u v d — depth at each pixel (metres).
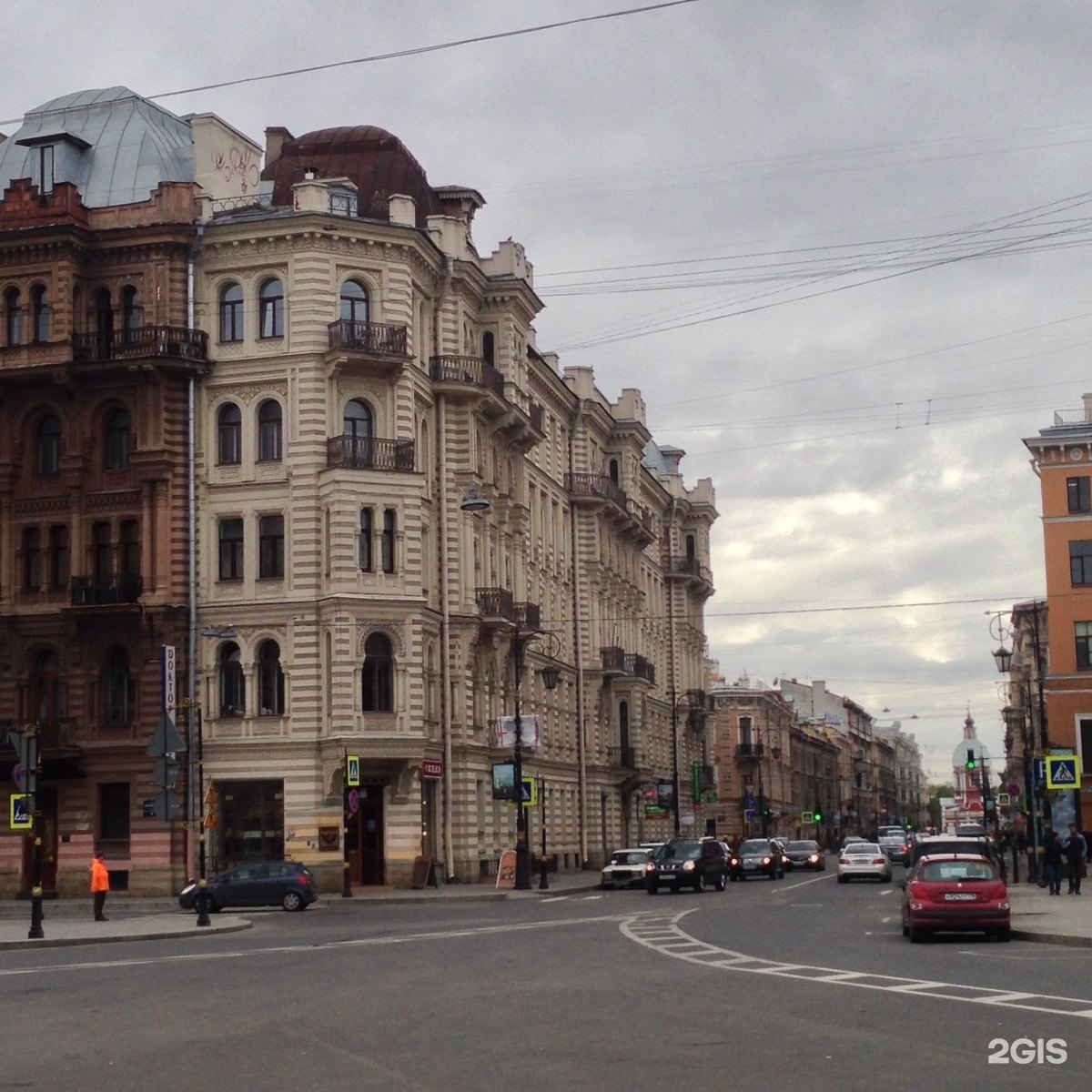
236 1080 14.81
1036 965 25.70
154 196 60.53
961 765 70.94
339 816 57.91
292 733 58.50
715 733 157.50
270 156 71.06
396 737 58.31
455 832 64.38
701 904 50.75
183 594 59.50
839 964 26.14
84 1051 16.95
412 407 61.25
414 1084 14.35
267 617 59.12
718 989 21.97
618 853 67.69
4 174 64.25
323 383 59.50
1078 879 49.88
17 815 36.25
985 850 36.12
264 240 59.81
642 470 100.81
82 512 60.44
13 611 60.72
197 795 57.28
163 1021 19.42
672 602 113.62
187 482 59.88
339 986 23.34
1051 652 83.56
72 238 59.62
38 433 61.72
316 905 52.69
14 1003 21.89
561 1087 14.04
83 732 59.72
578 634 85.31
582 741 85.06
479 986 23.20
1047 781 52.78
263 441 60.09
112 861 59.34
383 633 58.94
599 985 23.02
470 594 65.88
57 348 59.69
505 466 71.81
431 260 63.62
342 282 60.41
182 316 60.09
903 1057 15.27
